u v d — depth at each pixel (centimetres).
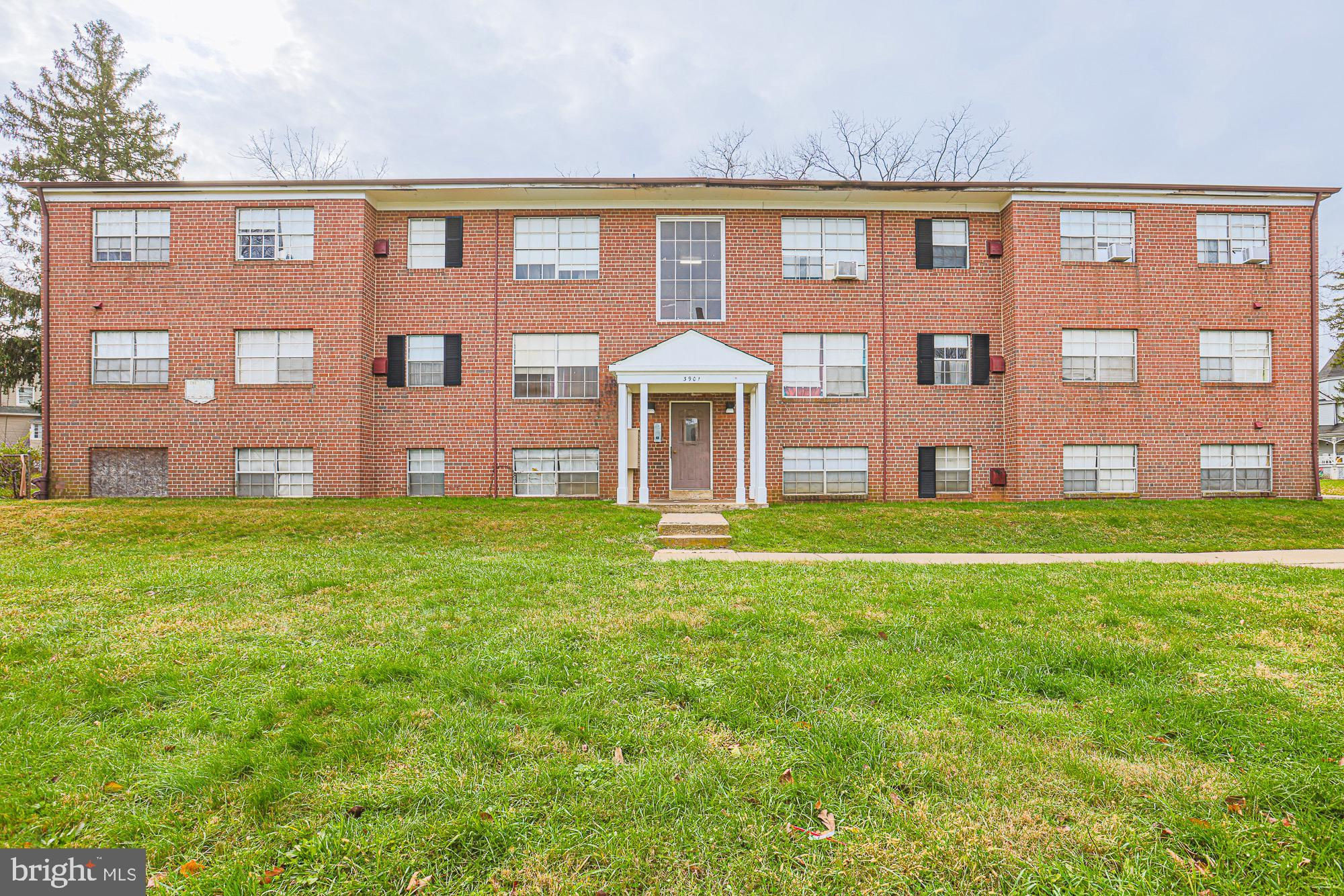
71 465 1703
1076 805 289
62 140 2683
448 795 290
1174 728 359
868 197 1769
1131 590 679
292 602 624
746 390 1733
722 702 387
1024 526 1362
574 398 1781
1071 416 1738
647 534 1226
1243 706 384
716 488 1761
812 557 1009
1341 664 455
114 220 1728
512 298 1780
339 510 1385
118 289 1712
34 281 2714
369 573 761
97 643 490
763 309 1789
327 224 1714
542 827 273
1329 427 4206
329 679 422
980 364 1795
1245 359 1780
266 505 1457
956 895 240
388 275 1780
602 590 675
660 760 324
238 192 1708
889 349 1795
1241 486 1778
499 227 1788
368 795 289
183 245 1714
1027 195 1744
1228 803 289
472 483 1769
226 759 315
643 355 1631
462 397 1773
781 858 258
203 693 403
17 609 593
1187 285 1762
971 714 379
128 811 281
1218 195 1758
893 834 270
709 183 1703
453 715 370
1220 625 546
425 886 242
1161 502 1641
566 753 330
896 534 1299
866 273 1800
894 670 439
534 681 422
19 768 312
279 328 1709
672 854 259
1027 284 1739
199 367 1709
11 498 1681
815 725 357
